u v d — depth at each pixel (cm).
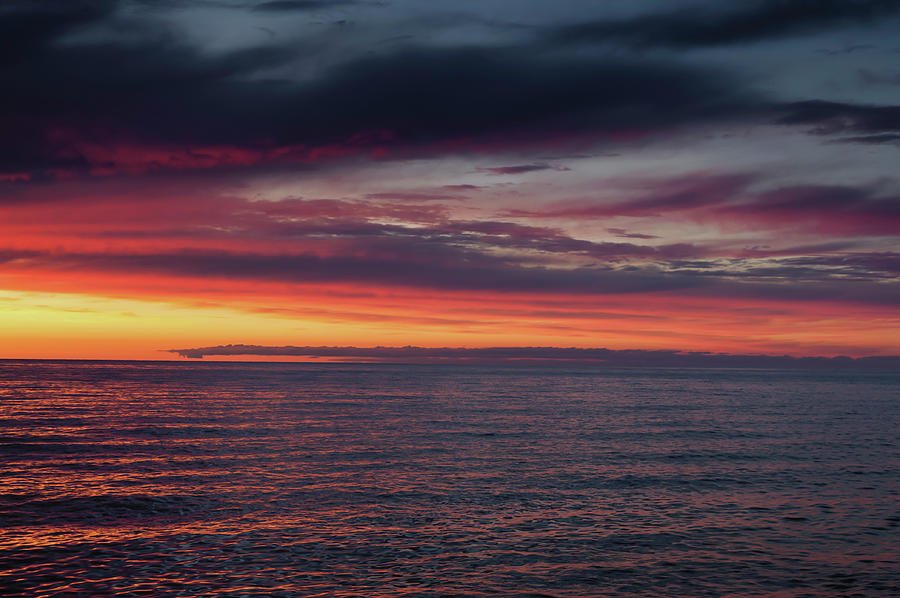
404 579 1555
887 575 1616
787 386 15200
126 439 3984
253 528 1966
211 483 2628
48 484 2572
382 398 8562
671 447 3806
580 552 1772
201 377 16700
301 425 4912
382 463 3152
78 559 1666
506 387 12750
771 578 1590
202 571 1591
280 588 1487
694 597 1471
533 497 2417
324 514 2141
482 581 1552
